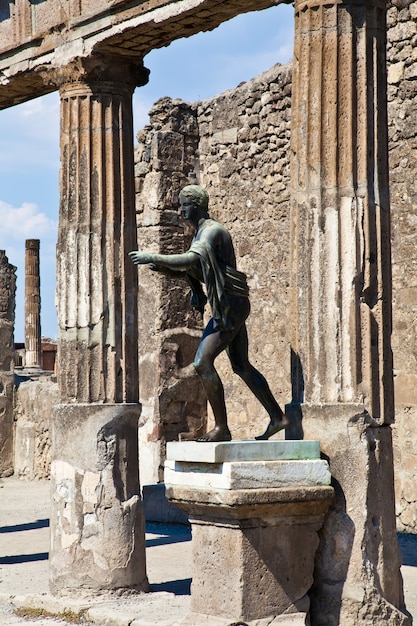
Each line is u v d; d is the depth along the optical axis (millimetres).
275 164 18953
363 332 8805
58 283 11562
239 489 8445
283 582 8680
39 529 16922
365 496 8672
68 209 11484
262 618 8570
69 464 11250
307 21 9062
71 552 11141
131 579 11164
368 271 8836
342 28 8961
